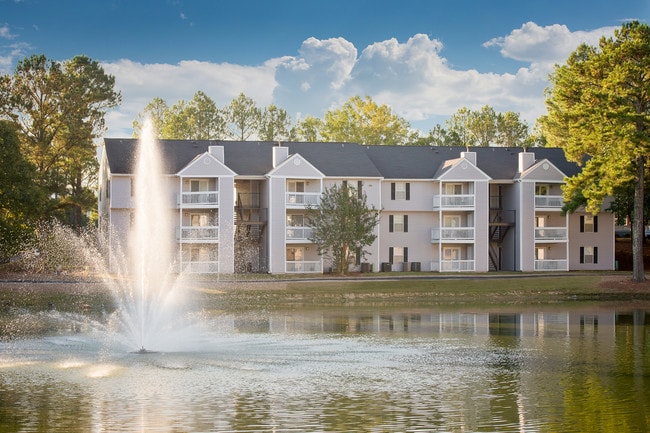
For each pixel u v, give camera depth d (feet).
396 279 205.16
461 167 239.30
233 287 191.31
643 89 192.34
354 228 213.66
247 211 236.63
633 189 221.05
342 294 187.21
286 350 106.11
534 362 97.81
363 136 366.02
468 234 240.12
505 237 250.16
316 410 72.84
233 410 72.33
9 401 75.56
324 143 248.52
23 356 99.60
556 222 250.37
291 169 227.20
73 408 73.00
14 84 249.55
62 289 179.22
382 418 70.13
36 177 206.59
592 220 252.62
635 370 92.38
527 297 191.21
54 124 253.85
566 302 181.57
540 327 133.59
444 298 188.14
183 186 227.61
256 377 86.94
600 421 69.72
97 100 261.65
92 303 164.35
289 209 229.86
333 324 136.46
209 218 228.63
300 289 189.88
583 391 81.30
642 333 125.49
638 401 76.89
